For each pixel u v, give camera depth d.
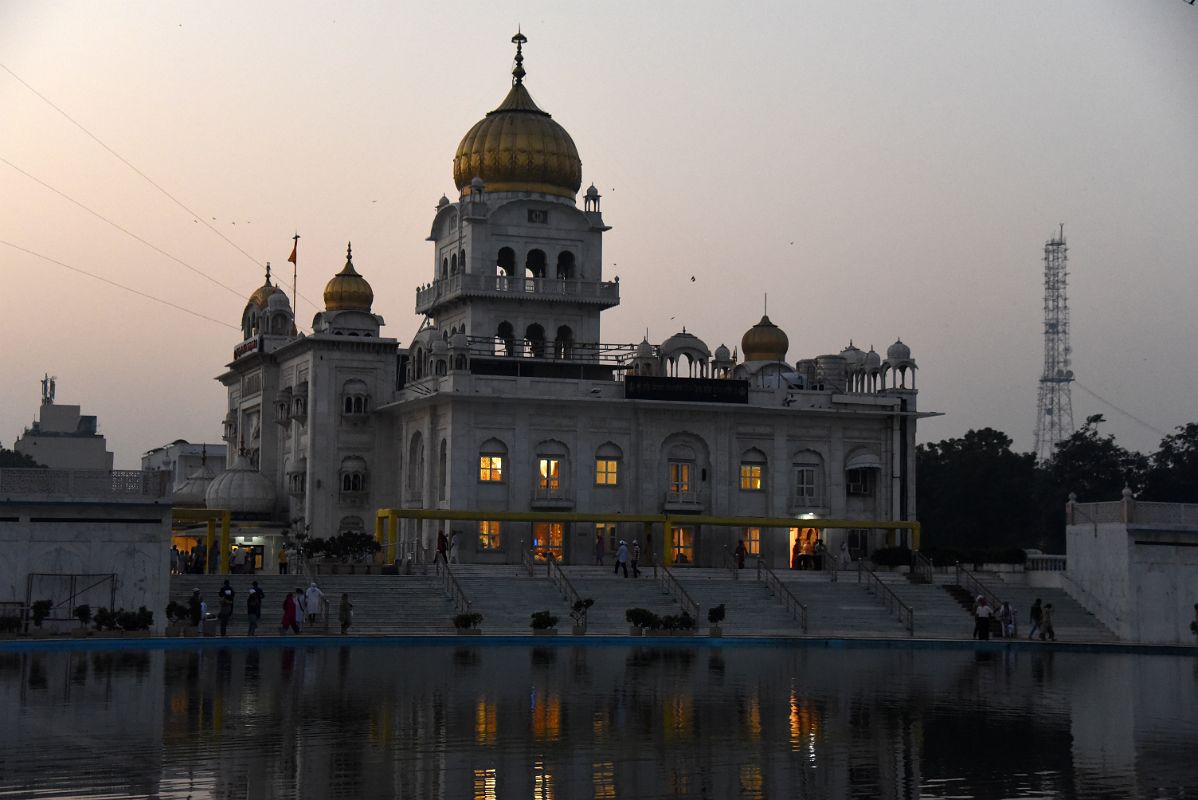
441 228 98.19
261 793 22.80
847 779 24.72
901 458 91.69
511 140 94.31
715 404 87.00
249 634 58.38
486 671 43.62
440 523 83.19
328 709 32.88
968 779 24.88
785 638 60.66
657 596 70.56
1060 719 33.41
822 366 99.31
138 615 57.31
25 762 25.38
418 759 26.02
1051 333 158.00
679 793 23.33
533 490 84.25
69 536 59.09
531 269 97.44
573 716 32.12
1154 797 23.47
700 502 87.06
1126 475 131.00
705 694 37.28
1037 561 78.44
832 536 89.12
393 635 58.91
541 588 69.88
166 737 28.27
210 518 76.62
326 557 72.50
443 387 84.69
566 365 92.62
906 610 70.31
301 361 94.69
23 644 52.00
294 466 93.56
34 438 150.75
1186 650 63.44
